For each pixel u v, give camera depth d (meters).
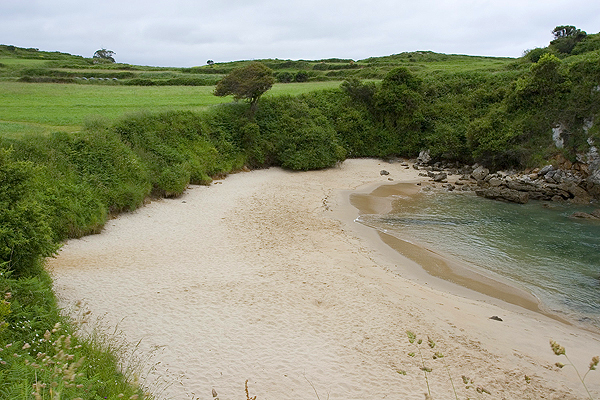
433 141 36.84
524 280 14.93
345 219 21.25
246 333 9.83
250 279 12.95
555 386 8.68
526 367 9.37
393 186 29.52
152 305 10.80
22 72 49.19
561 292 14.04
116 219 18.59
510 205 25.28
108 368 6.83
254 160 32.31
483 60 64.06
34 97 34.81
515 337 10.79
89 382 5.48
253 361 8.73
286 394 7.72
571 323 12.06
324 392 7.86
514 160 32.91
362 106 40.53
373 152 38.72
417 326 10.79
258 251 15.69
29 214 9.33
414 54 72.50
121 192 19.45
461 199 26.47
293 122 34.31
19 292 7.84
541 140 32.44
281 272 13.70
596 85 32.03
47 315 7.51
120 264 13.55
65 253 14.26
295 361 8.84
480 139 33.94
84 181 18.75
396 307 11.78
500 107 36.03
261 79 32.34
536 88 33.75
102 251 14.77
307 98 39.25
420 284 14.09
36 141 18.75
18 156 17.55
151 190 22.20
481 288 14.21
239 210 21.28
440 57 68.19
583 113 31.52
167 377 7.86
